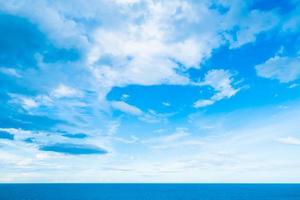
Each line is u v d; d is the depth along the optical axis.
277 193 172.50
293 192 182.50
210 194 167.75
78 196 145.88
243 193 174.88
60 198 134.62
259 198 139.50
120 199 132.25
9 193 162.50
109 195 154.88
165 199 134.00
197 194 168.00
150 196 152.00
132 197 143.88
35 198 134.25
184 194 166.50
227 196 150.75
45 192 175.25
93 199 132.62
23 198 133.62
